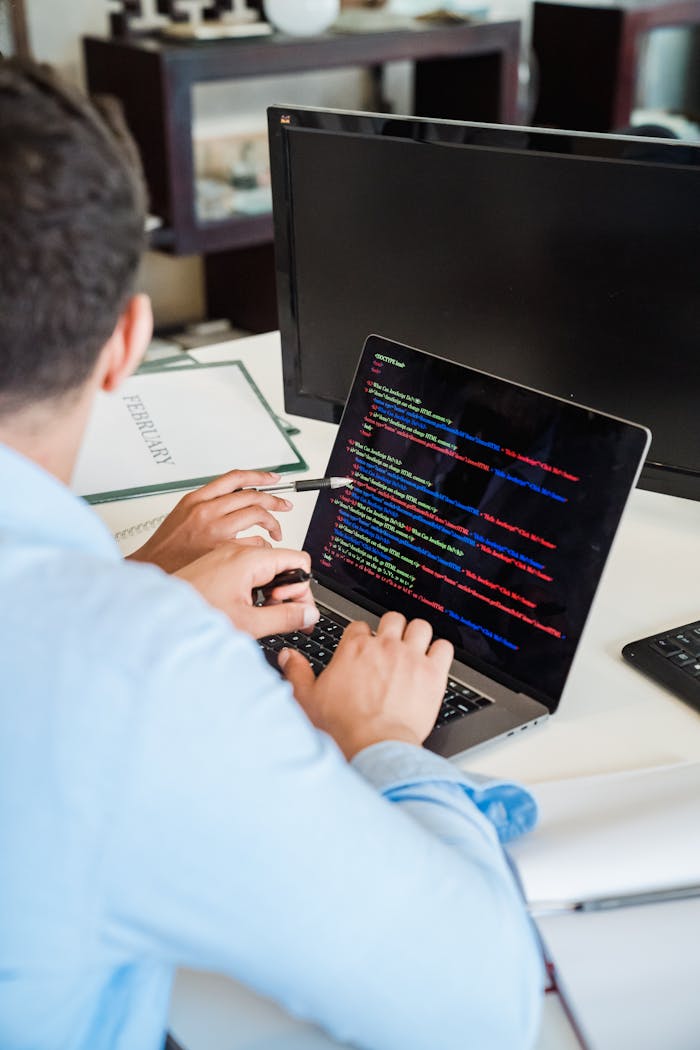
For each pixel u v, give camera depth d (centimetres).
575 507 99
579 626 98
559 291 127
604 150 118
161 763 53
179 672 54
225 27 317
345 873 57
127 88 313
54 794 52
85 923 54
